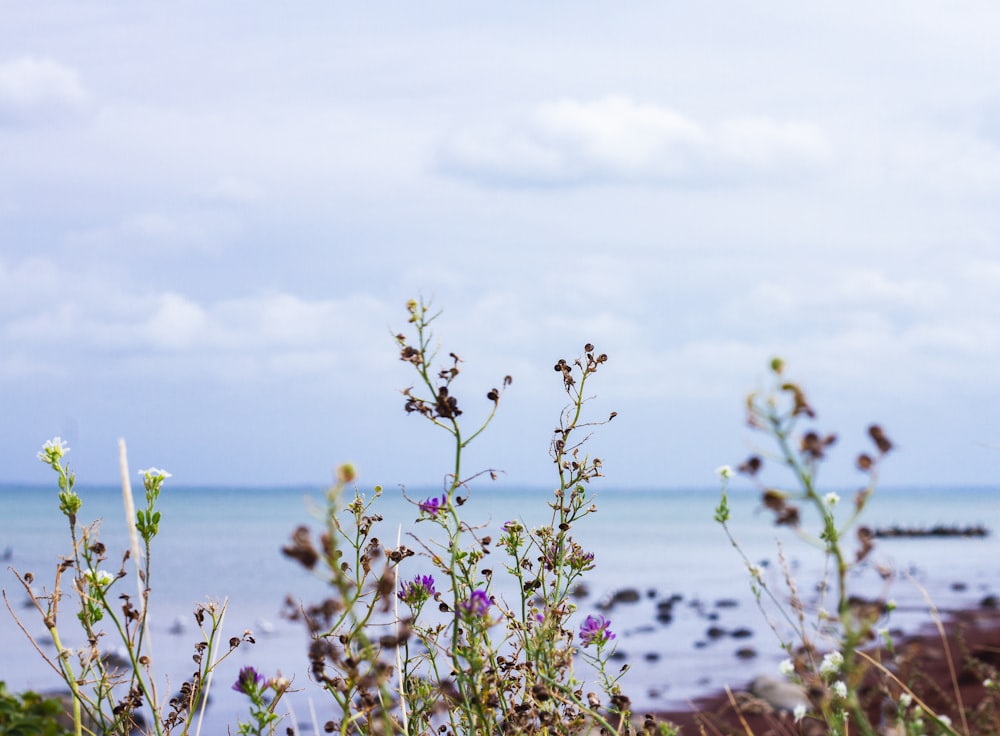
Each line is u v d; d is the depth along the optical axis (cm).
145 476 361
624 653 2488
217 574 5425
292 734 321
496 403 336
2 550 6319
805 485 222
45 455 346
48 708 255
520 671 371
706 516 14038
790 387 219
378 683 284
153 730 358
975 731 410
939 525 8312
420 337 328
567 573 398
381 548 342
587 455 399
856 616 239
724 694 1956
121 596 358
